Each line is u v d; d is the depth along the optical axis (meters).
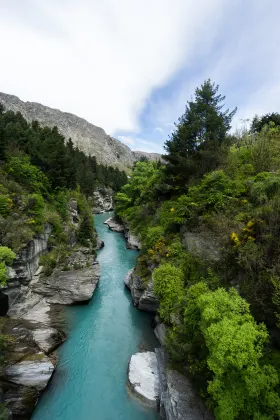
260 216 10.42
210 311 7.21
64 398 11.58
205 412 8.41
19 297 17.89
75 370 13.26
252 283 8.62
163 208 24.61
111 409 11.04
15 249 17.69
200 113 25.72
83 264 24.53
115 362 13.95
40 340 14.51
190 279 13.17
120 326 17.41
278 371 6.47
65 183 38.81
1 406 8.99
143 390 11.64
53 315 17.91
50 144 37.62
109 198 82.94
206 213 15.44
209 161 20.64
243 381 6.29
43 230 22.48
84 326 17.34
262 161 17.25
